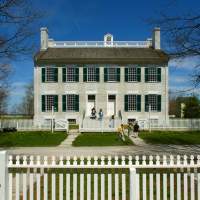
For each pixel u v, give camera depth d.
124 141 33.47
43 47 53.91
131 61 51.16
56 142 32.56
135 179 9.27
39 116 50.81
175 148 27.23
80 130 44.88
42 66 51.16
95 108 51.19
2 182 9.23
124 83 51.25
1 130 47.28
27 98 97.31
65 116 51.00
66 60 51.09
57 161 14.58
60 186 9.75
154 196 11.00
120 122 46.56
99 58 50.94
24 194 9.76
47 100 51.09
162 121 50.66
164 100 51.16
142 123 48.62
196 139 35.31
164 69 51.16
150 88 51.22
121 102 51.19
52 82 51.12
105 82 51.28
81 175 9.73
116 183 9.77
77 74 51.22
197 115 58.41
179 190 9.73
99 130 45.44
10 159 9.78
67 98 51.16
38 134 40.88
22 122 49.38
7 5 15.03
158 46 53.91
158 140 34.47
